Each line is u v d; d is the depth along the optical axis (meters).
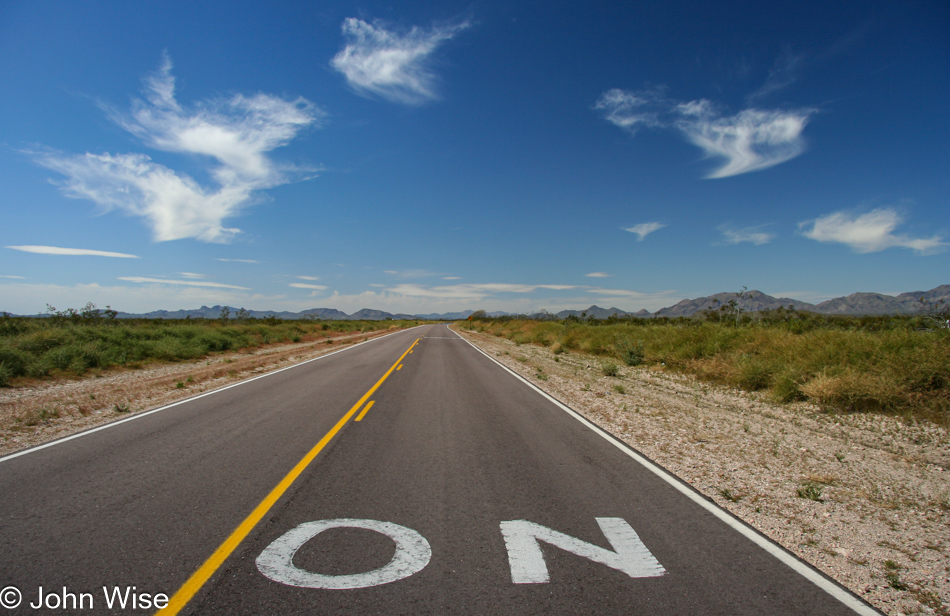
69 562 3.37
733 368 13.43
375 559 3.47
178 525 4.01
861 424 8.58
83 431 7.47
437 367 17.45
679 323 22.95
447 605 2.92
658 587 3.17
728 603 2.99
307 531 3.92
